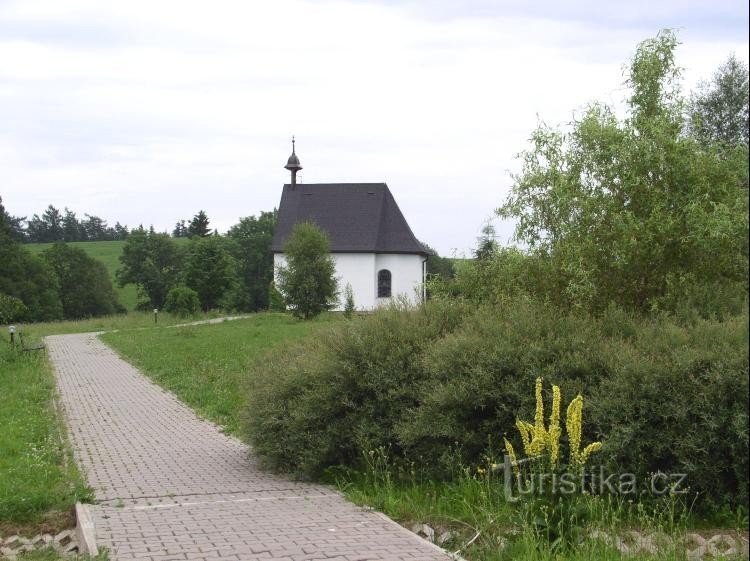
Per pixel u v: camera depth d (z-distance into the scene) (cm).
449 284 1038
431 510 687
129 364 2405
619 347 726
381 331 879
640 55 951
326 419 866
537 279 970
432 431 760
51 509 741
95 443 1134
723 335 676
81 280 8675
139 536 623
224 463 978
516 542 578
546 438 627
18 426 1252
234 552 572
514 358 752
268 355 1019
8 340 2948
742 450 623
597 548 560
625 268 892
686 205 860
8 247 6838
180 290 5509
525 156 995
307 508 723
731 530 615
